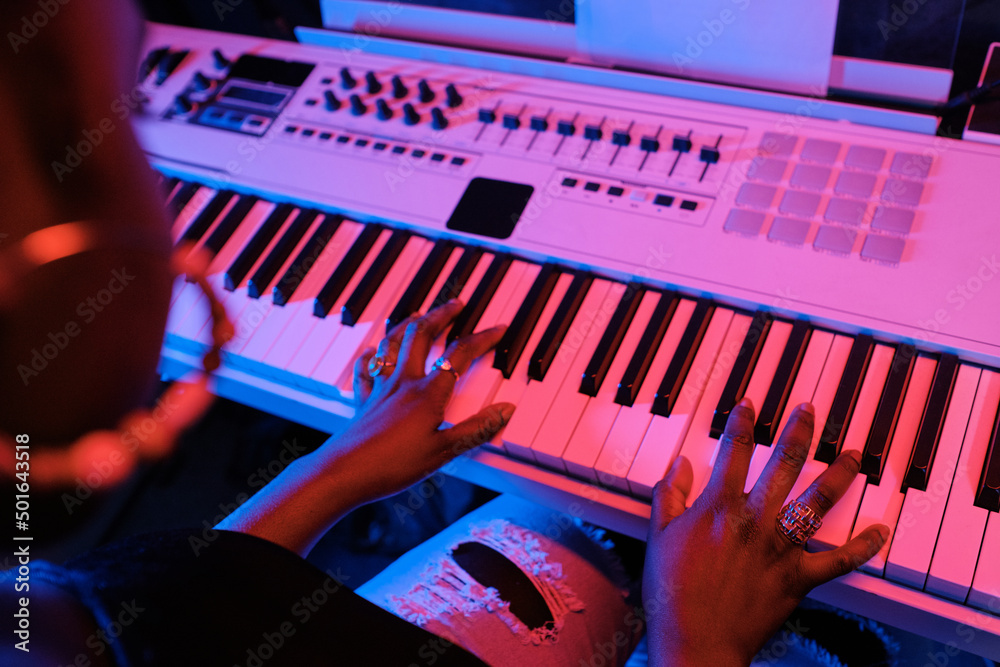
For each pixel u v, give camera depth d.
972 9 1.24
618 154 1.31
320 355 1.31
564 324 1.22
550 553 1.24
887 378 1.07
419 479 1.11
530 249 1.27
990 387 1.03
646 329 1.18
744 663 0.91
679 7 1.24
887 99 1.24
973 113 1.19
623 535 1.27
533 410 1.16
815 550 1.00
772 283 1.14
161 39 1.73
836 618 1.29
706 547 0.94
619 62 1.38
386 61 1.55
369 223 1.41
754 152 1.24
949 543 0.94
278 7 1.69
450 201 1.35
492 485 1.24
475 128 1.41
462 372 1.17
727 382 1.11
